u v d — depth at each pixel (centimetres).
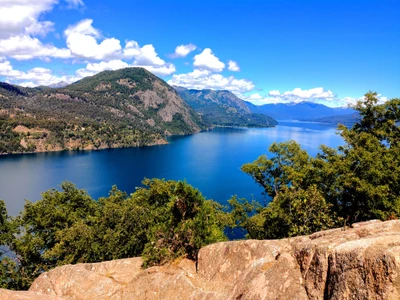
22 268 3216
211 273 1418
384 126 3098
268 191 3638
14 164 18425
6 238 3114
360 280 754
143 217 2838
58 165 18238
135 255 2833
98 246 2855
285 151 3434
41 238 3306
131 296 1437
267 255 1250
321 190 2595
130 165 18238
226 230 6844
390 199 2227
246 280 1090
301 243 1112
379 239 830
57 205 3681
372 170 2256
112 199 4059
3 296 1116
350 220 2430
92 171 16525
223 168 17000
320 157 2995
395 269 696
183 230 1809
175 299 1309
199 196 1914
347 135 2978
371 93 3209
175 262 1697
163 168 17188
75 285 1638
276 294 939
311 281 901
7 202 11181
